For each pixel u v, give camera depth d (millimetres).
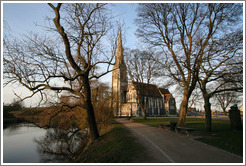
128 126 21375
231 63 12859
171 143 9922
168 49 19812
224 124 19703
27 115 12883
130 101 69438
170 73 18703
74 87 19859
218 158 6848
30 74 10094
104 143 11516
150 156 7387
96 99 22734
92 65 12750
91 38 12234
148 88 38344
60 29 11055
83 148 15328
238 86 13344
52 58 11242
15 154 16703
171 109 80688
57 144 20406
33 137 26062
